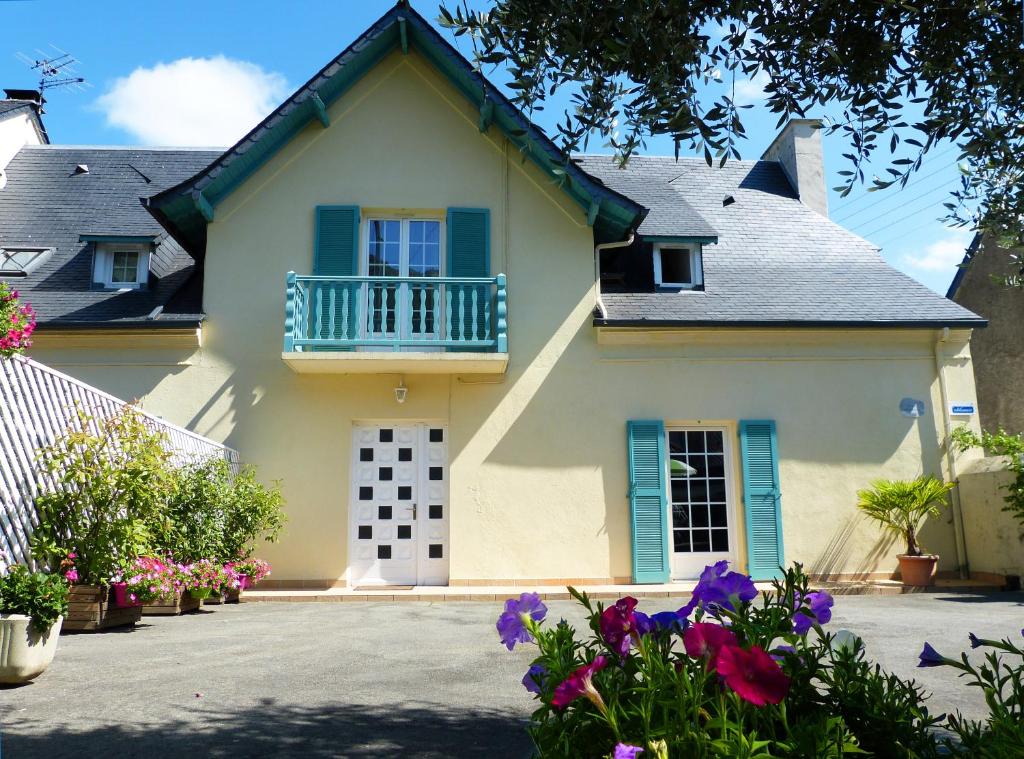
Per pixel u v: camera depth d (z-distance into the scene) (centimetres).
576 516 1109
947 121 366
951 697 464
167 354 1109
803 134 1524
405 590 1044
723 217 1423
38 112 1581
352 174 1178
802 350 1168
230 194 1159
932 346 1184
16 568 487
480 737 384
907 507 1088
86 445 680
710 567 212
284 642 650
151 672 514
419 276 1174
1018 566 1060
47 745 353
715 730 171
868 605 906
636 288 1240
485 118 1157
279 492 1028
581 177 1122
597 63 348
